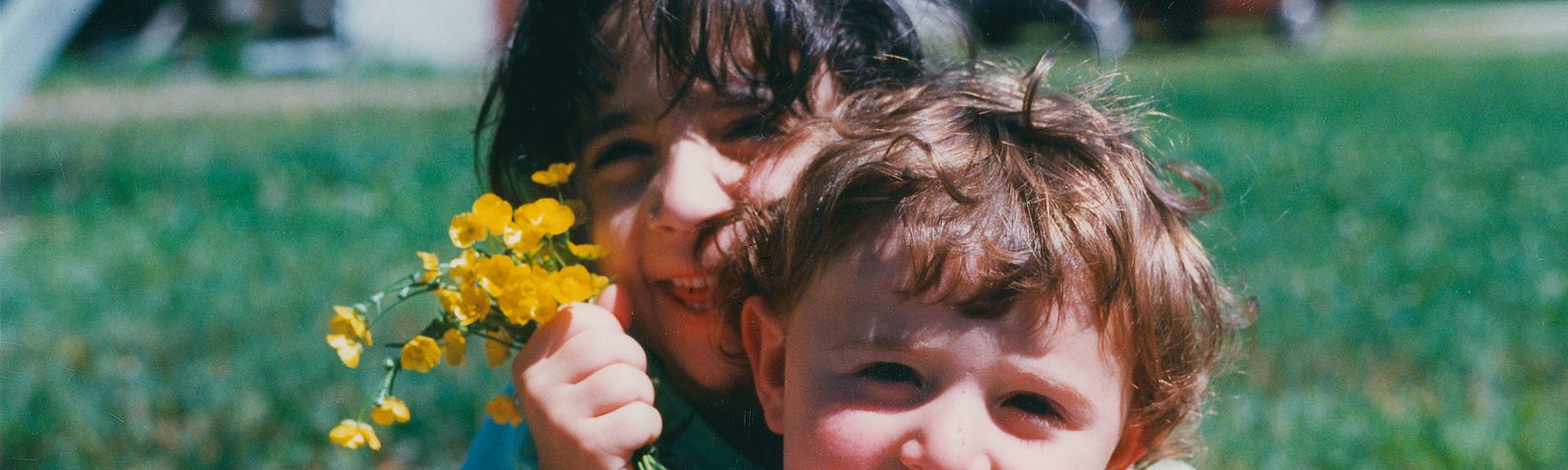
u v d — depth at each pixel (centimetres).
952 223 163
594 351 165
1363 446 332
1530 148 973
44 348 443
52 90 1639
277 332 459
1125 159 186
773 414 177
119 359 430
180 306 499
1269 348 414
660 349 184
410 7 2038
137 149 1036
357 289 527
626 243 183
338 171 899
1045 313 161
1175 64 1766
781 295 174
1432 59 1975
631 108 184
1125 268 168
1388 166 861
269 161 958
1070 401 163
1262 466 319
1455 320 455
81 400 382
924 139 176
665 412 186
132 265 594
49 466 342
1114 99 212
